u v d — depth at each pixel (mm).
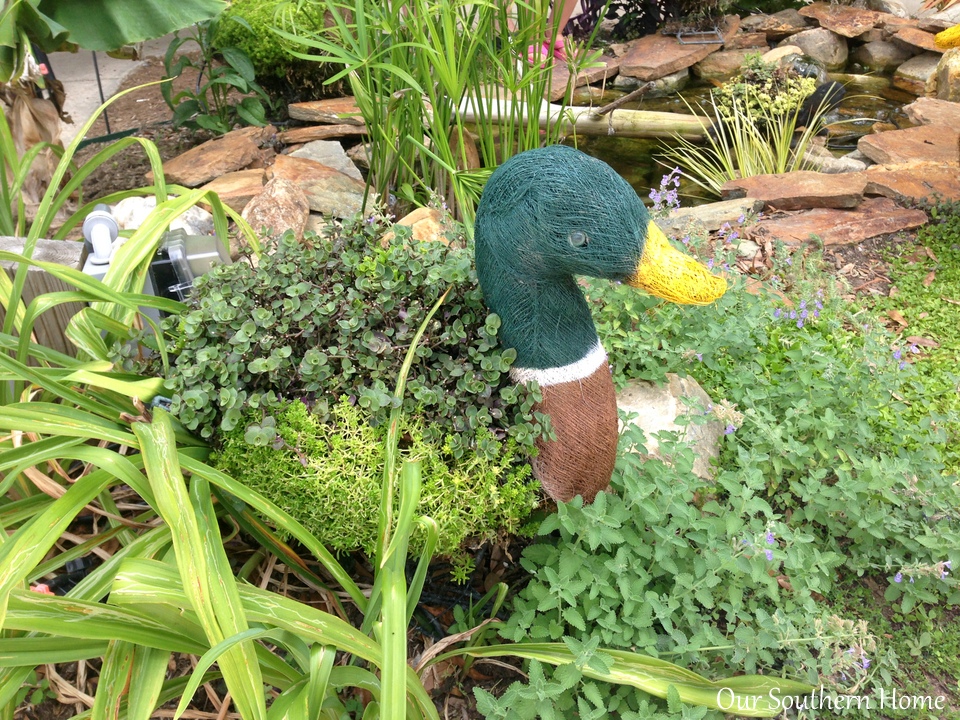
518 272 933
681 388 1342
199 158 2248
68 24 1688
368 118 1891
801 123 2885
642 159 2637
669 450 1118
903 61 3432
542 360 981
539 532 981
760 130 2766
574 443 996
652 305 1448
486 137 1863
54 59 3285
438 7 1506
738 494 1085
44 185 1932
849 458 1271
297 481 941
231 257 1515
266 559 1152
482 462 949
